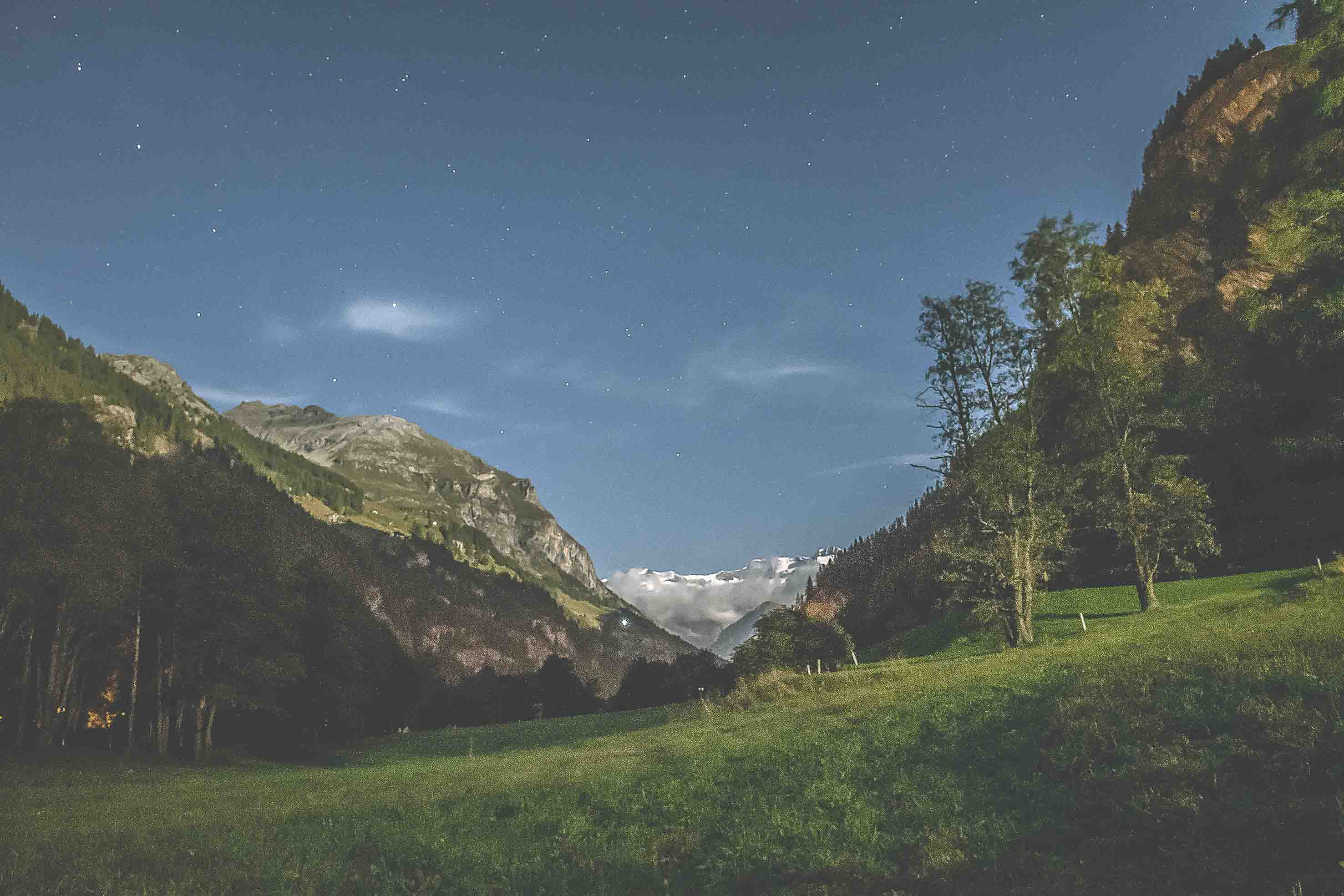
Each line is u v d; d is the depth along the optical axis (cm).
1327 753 1047
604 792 1702
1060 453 5194
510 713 12481
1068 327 5166
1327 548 6047
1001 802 1259
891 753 1669
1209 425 6688
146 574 5397
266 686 5575
